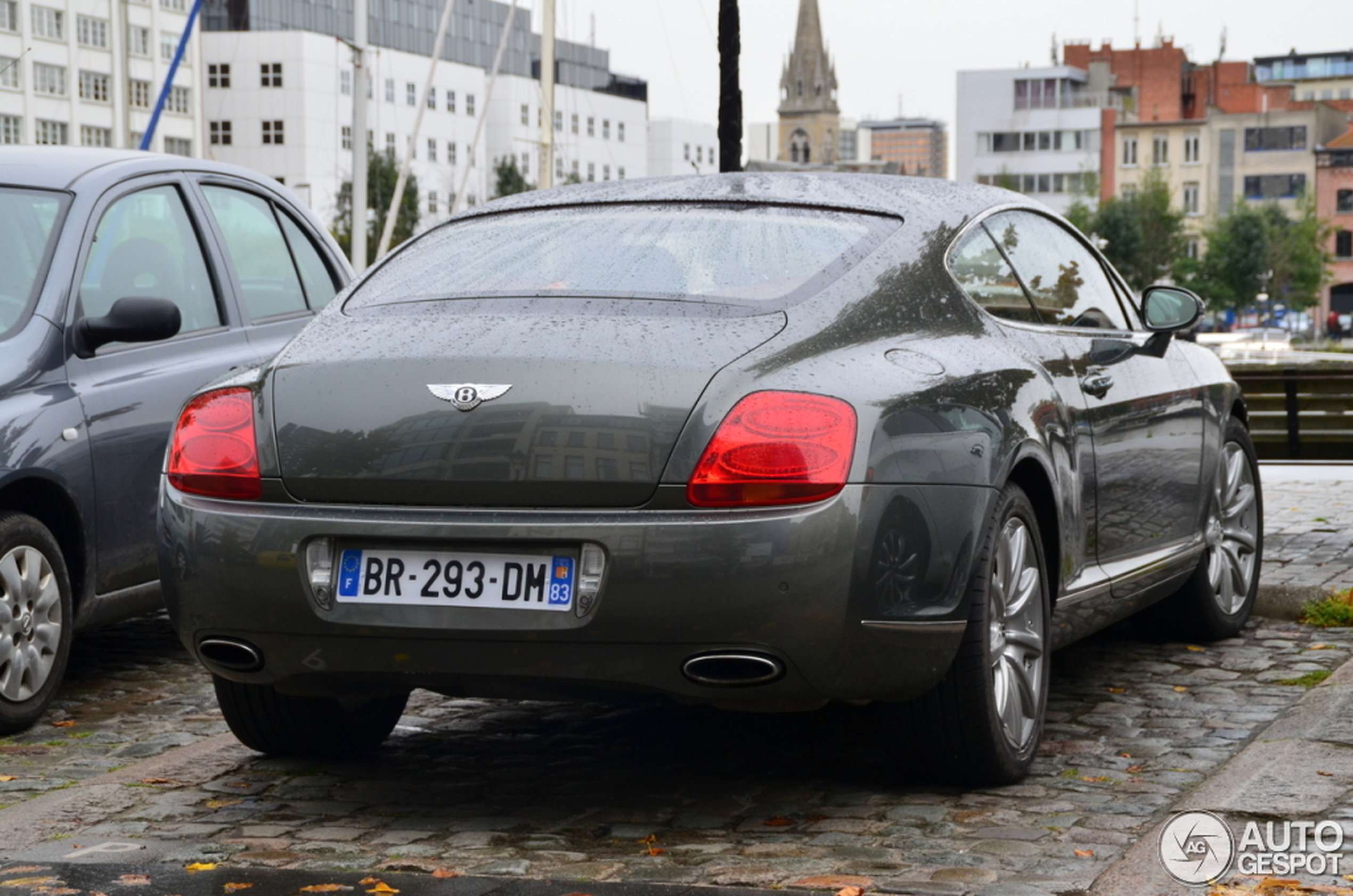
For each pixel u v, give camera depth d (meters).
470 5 126.75
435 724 5.06
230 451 3.80
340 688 3.88
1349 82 144.38
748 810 4.01
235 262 6.41
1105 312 5.27
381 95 116.81
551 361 3.61
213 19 110.62
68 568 5.43
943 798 4.05
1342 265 119.31
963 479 3.80
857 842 3.68
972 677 3.89
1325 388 11.15
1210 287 99.00
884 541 3.59
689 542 3.46
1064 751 4.51
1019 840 3.65
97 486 5.43
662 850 3.67
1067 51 130.25
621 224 4.34
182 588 3.83
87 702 5.59
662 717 5.06
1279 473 11.71
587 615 3.52
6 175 5.80
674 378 3.56
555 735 4.89
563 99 134.50
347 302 4.24
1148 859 3.36
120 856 3.67
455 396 3.62
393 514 3.65
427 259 4.39
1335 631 6.23
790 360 3.65
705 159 159.50
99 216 5.78
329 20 114.81
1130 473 4.96
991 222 4.65
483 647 3.59
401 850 3.72
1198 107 127.19
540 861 3.60
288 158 110.31
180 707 5.50
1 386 5.16
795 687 3.59
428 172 121.38
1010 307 4.52
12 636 5.08
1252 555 6.20
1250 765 4.01
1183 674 5.52
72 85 92.12
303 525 3.69
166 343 5.90
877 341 3.86
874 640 3.61
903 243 4.23
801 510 3.48
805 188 4.51
